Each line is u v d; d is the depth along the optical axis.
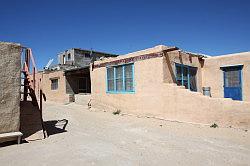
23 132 7.44
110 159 5.40
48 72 23.23
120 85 13.80
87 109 15.62
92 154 5.76
